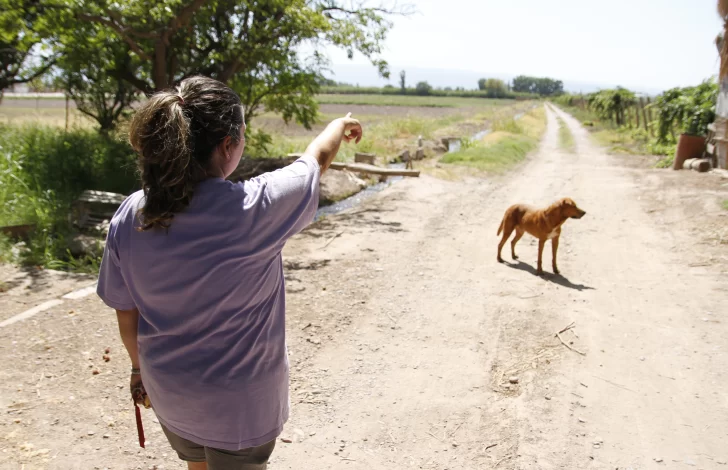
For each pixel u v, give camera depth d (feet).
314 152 5.92
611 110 137.90
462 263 24.18
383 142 69.36
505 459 10.96
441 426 12.12
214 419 5.15
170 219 4.84
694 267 22.52
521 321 17.76
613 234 28.60
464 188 43.62
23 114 88.53
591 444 11.43
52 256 22.98
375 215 33.53
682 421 12.21
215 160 5.13
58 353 14.38
